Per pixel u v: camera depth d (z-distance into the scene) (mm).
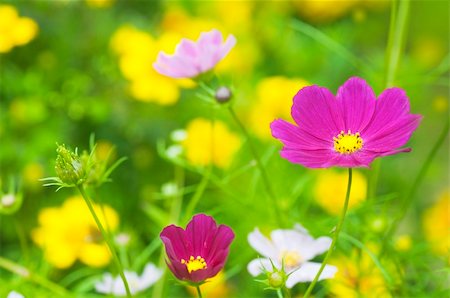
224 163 1334
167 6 1732
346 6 1737
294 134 878
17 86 1487
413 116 873
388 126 880
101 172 971
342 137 879
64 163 887
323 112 886
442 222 1366
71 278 1219
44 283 1058
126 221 1327
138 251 1215
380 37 1843
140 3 1714
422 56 1769
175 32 1602
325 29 1670
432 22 2008
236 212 1190
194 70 1019
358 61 1125
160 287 1036
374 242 1050
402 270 1049
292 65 1665
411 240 1078
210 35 1018
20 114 1438
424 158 1800
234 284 1228
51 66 1544
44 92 1494
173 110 1532
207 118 1514
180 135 1172
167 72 1019
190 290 1160
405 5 1126
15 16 1410
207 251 865
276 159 1277
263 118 1417
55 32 1558
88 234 1126
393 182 1555
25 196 1368
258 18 1740
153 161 1432
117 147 1432
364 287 1049
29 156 1386
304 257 962
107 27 1589
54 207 1375
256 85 1576
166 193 1124
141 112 1514
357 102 887
